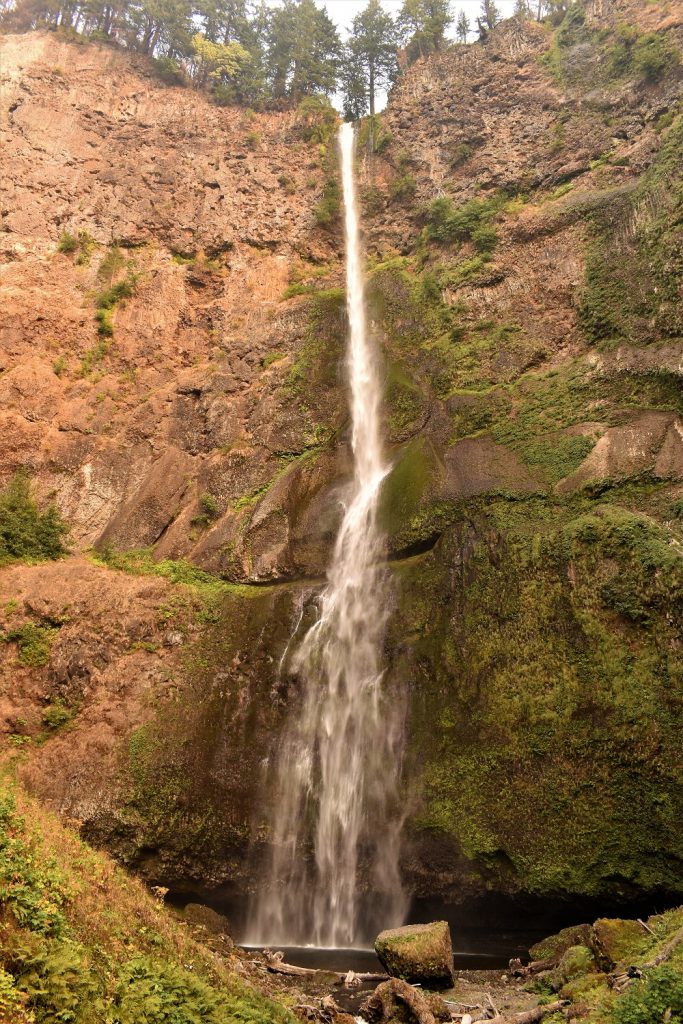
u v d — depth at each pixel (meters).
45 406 29.61
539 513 20.75
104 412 30.00
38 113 37.03
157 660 22.66
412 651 20.62
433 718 19.31
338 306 31.56
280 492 26.25
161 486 28.34
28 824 12.91
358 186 36.59
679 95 28.00
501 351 26.41
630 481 20.27
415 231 33.91
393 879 17.97
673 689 16.31
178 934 11.98
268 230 35.69
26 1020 7.66
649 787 15.73
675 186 24.45
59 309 31.92
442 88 36.47
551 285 26.88
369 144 37.38
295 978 14.27
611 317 24.56
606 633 17.59
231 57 42.50
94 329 31.95
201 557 26.20
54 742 20.94
